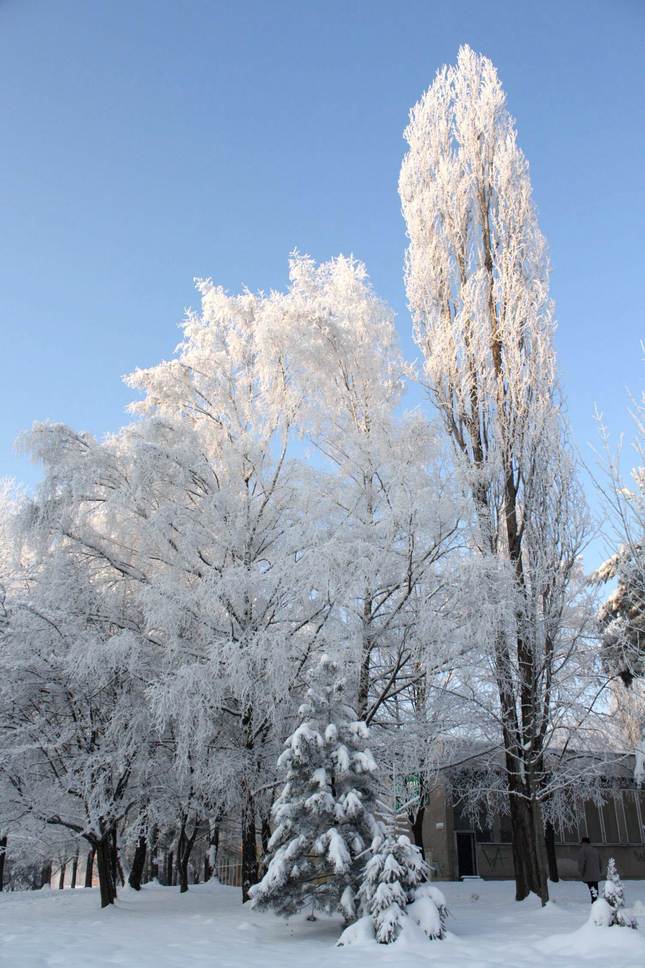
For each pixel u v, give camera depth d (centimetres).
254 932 964
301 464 1407
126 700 1302
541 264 1686
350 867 920
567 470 1458
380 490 1330
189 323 1602
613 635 1494
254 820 1315
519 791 1423
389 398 1552
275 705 1202
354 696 1275
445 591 1217
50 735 1298
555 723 1398
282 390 1495
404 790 1402
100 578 1448
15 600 1327
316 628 1273
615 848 2561
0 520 1755
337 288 1627
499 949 773
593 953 731
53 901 1755
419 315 1794
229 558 1384
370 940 825
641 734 1697
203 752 1226
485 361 1631
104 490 1400
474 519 1313
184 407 1569
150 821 1351
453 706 1373
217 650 1165
